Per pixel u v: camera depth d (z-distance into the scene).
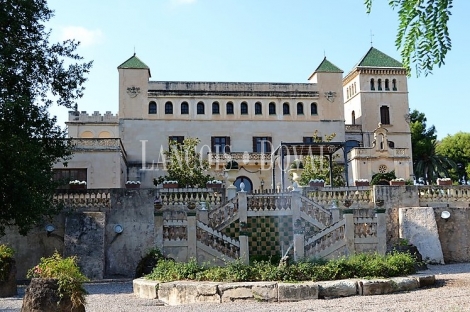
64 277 13.90
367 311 13.59
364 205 32.84
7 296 22.08
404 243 28.41
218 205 31.08
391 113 74.94
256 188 63.06
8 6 27.08
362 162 63.38
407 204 32.91
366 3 8.80
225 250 26.02
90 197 31.38
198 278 19.33
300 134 66.50
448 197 33.59
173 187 34.16
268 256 28.44
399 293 17.22
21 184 25.91
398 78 75.88
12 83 27.62
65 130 30.52
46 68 30.28
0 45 26.58
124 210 31.30
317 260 20.06
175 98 65.38
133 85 64.88
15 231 30.39
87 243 29.36
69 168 54.12
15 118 25.92
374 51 78.06
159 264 22.16
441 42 8.30
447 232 32.31
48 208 28.47
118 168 54.62
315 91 67.50
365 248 26.47
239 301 17.09
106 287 25.02
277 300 16.80
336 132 67.06
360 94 74.88
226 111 66.06
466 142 88.19
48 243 30.44
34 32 29.50
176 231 26.31
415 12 8.48
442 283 19.03
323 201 32.66
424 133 86.25
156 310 15.68
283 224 29.41
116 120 70.81
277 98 66.75
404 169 64.06
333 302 15.66
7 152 25.56
